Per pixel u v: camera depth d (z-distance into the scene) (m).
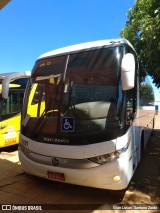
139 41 7.76
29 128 4.89
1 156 7.71
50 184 5.30
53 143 4.41
